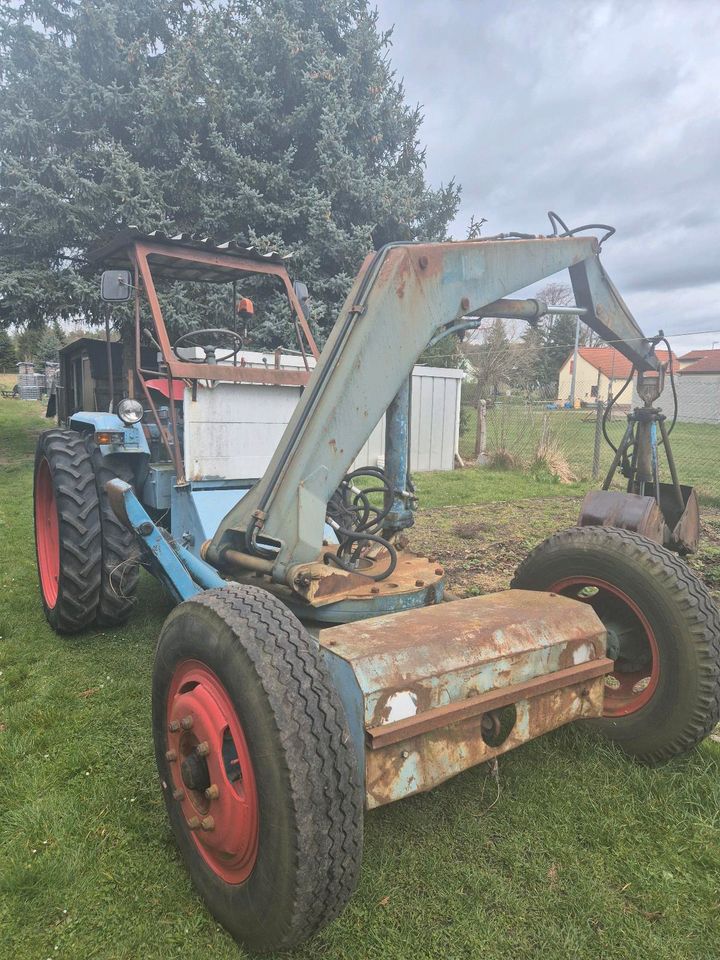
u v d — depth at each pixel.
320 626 2.22
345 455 2.18
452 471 10.61
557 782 2.33
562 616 2.13
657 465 3.20
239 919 1.64
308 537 2.14
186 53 9.41
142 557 3.29
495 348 12.95
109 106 9.51
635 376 3.42
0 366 43.97
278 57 10.23
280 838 1.48
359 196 10.28
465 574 4.98
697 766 2.41
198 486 3.13
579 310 2.87
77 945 1.70
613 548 2.44
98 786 2.34
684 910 1.80
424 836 2.07
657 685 2.35
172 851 2.03
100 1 9.80
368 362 2.16
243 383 3.19
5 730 2.70
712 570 4.95
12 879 1.88
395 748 1.66
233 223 9.86
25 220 9.13
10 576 4.70
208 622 1.74
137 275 3.36
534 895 1.84
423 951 1.67
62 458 3.54
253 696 1.55
